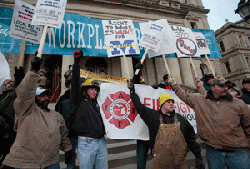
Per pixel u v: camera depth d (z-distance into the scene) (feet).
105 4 25.58
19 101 4.33
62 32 13.11
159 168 4.94
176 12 30.14
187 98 6.88
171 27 11.90
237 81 72.79
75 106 6.04
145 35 8.54
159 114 5.90
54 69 21.70
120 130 7.11
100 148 5.79
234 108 5.57
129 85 6.77
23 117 4.51
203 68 33.37
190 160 9.09
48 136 4.73
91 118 5.94
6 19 11.30
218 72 32.91
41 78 6.94
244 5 11.28
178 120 5.69
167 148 4.91
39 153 4.42
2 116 5.52
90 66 23.88
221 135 5.42
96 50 13.70
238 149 5.30
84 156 5.34
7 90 6.43
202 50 12.57
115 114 7.34
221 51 82.02
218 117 5.60
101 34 14.32
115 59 24.98
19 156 4.19
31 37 6.25
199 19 34.45
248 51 74.02
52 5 5.99
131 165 8.48
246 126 5.63
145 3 27.35
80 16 14.14
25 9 6.35
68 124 7.36
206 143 5.88
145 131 7.48
